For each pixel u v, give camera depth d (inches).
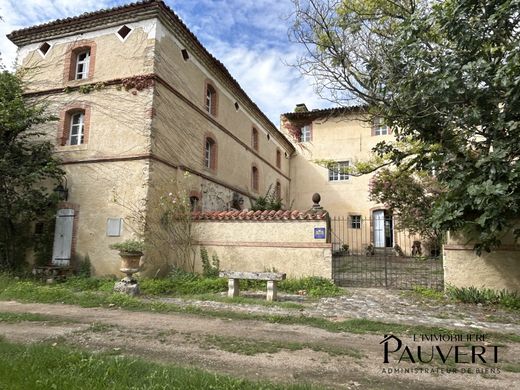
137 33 446.6
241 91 663.8
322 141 948.0
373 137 900.6
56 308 278.4
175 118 466.6
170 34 467.8
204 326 227.5
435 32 325.4
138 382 127.4
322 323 237.3
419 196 591.2
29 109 416.8
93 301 297.6
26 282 365.4
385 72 344.2
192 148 505.4
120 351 174.9
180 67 486.6
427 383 145.2
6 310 269.3
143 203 404.2
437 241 588.7
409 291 361.4
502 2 268.2
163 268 424.2
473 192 268.2
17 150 426.6
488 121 301.1
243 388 127.4
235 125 664.4
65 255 427.5
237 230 419.2
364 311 280.8
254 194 737.6
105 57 458.6
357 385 141.2
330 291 352.2
